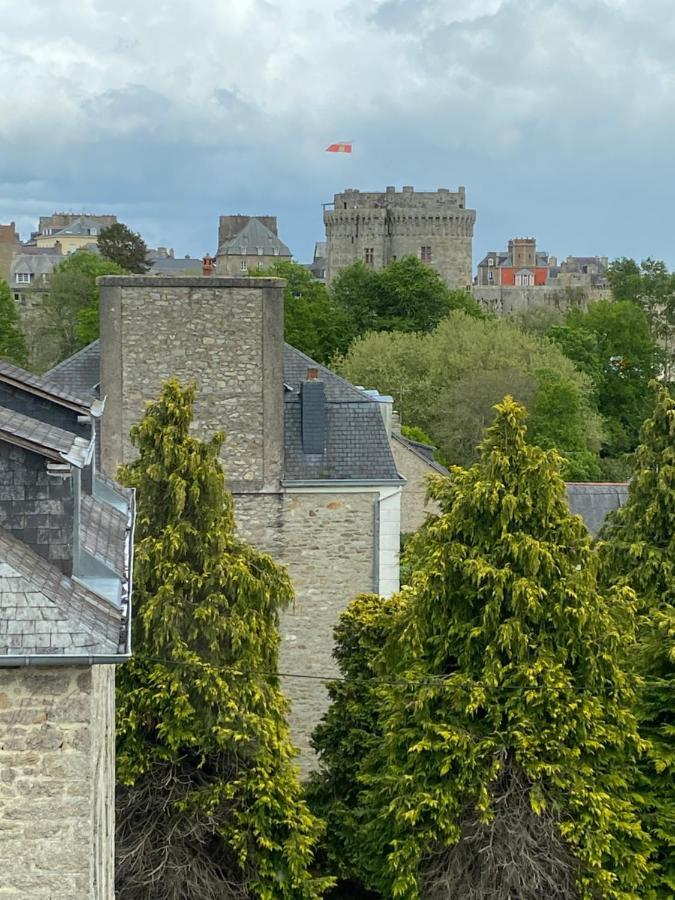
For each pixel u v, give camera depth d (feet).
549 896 146.41
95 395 212.23
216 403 205.16
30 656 82.58
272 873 148.46
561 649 149.18
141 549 152.87
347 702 182.39
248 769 149.38
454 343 580.30
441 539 154.10
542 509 152.76
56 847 86.79
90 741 86.79
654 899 150.00
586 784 145.59
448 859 149.38
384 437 210.18
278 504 206.39
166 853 147.64
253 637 154.61
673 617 162.61
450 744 144.25
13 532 91.66
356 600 189.88
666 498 188.75
